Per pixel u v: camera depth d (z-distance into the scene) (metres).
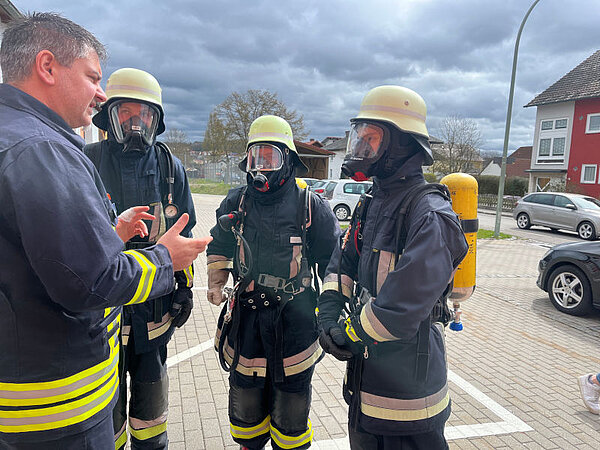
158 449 2.43
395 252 1.68
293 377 2.28
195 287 6.64
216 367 3.93
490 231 15.68
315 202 2.41
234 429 2.39
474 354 4.48
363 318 1.60
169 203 2.40
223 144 40.66
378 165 1.77
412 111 1.74
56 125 1.35
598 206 14.87
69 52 1.35
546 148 29.52
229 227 2.34
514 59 13.02
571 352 4.61
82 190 1.22
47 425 1.31
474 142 39.34
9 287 1.23
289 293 2.26
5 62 1.34
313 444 2.89
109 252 1.24
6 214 1.18
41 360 1.29
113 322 1.52
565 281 6.00
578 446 2.95
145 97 2.21
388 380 1.70
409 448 1.73
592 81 27.14
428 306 1.50
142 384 2.35
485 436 3.03
